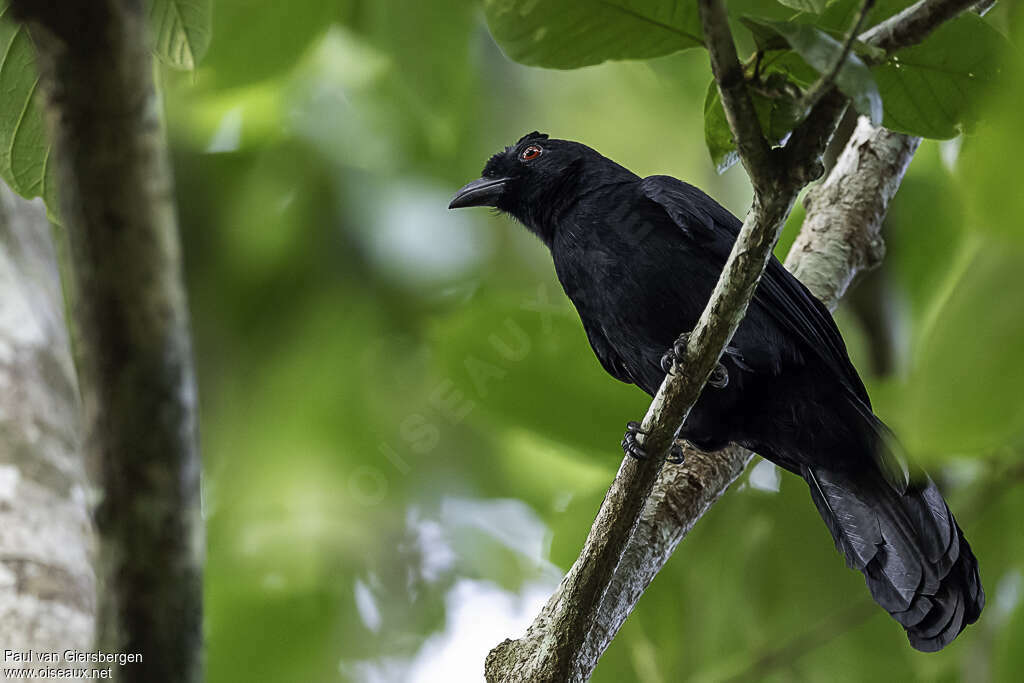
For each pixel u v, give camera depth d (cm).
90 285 375
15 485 612
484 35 1176
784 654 935
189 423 395
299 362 1228
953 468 866
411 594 1235
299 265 1220
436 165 1209
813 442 793
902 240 917
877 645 936
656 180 865
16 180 641
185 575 403
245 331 1223
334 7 888
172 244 380
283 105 1182
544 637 632
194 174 1192
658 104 1206
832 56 466
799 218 971
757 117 484
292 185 1198
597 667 957
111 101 362
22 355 673
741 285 547
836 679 940
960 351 529
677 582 963
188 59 627
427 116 1116
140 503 393
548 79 1209
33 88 620
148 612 400
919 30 516
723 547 966
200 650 411
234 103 1105
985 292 527
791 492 961
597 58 588
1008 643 830
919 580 735
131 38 361
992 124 475
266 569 1154
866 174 890
